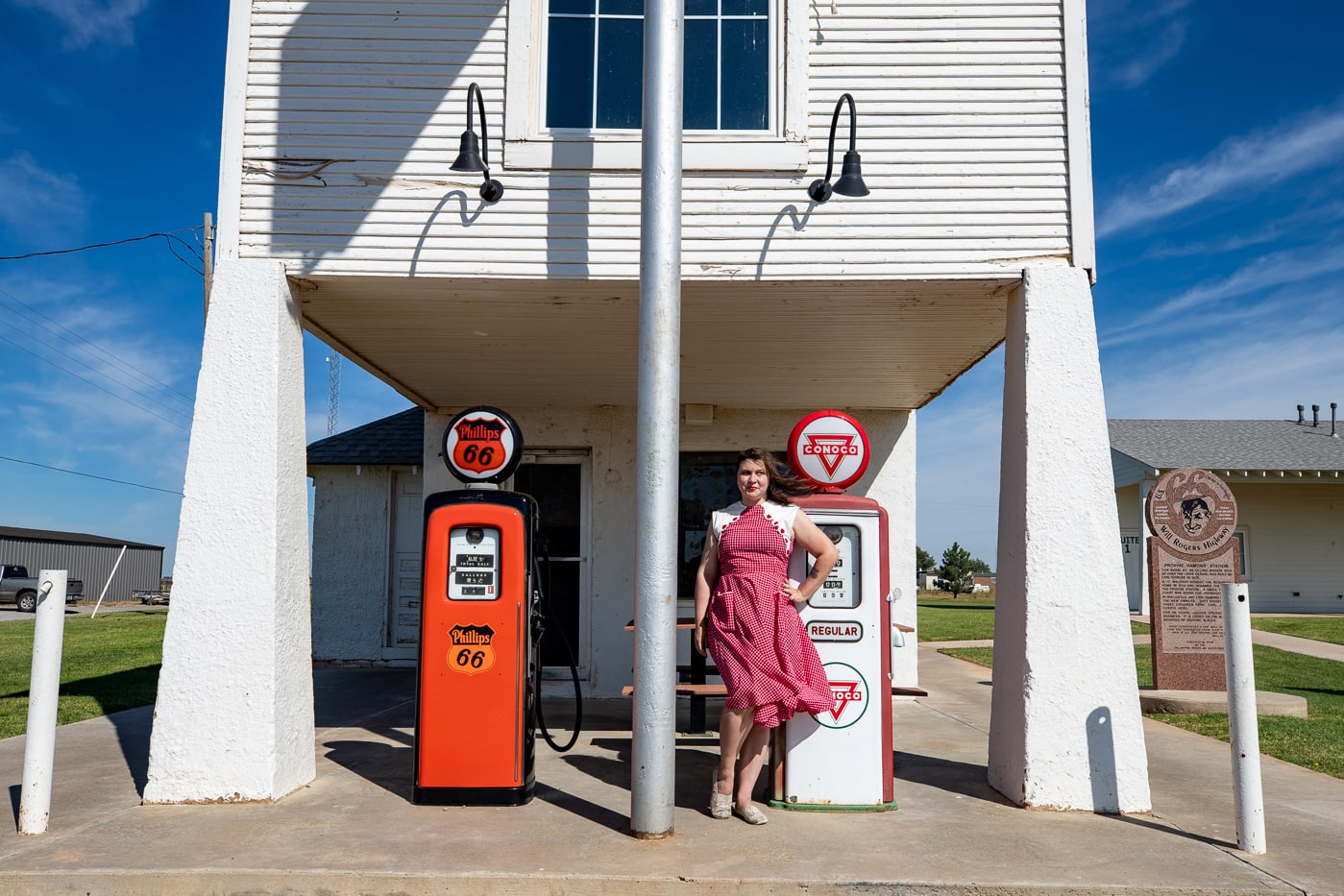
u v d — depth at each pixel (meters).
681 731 7.42
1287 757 6.86
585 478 9.59
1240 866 4.16
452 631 5.16
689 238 5.61
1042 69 5.68
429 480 9.60
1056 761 5.11
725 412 9.54
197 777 5.12
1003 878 3.97
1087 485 5.32
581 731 7.50
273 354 5.42
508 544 5.21
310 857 4.16
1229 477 25.02
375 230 5.59
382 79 5.69
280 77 5.68
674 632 4.59
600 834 4.55
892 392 8.84
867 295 5.88
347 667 12.06
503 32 5.75
